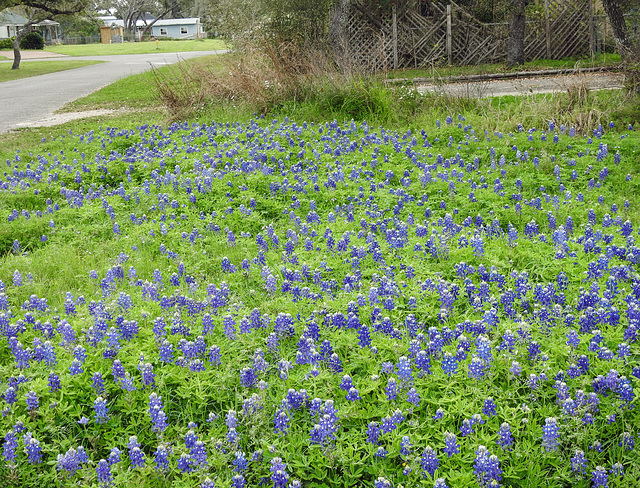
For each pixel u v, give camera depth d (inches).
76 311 239.6
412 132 530.0
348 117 589.3
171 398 191.2
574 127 474.9
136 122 678.5
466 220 323.3
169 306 240.1
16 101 970.1
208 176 386.9
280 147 472.1
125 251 308.5
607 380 181.5
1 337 221.5
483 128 504.7
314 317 223.0
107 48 3218.5
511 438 164.1
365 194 368.5
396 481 159.9
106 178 439.2
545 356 192.5
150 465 164.6
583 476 160.6
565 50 1009.5
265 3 844.6
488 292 242.8
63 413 184.5
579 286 251.1
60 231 338.0
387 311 230.8
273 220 349.7
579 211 331.3
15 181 420.8
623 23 589.9
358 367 202.4
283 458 166.9
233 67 677.9
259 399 179.0
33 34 3218.5
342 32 829.8
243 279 270.7
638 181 375.9
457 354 195.5
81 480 162.2
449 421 175.6
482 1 1058.7
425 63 1043.9
